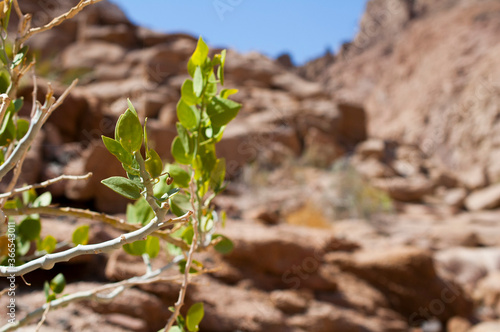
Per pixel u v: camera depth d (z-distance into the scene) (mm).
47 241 1101
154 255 1029
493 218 13984
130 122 526
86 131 9023
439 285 4691
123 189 524
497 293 5836
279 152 15852
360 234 8711
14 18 16609
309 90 23609
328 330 3562
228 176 13930
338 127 20109
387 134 38844
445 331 4473
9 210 773
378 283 4578
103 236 3375
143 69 20047
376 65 47375
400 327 4035
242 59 24641
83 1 688
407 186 16203
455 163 30547
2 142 835
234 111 795
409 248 4793
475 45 37219
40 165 5516
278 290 3873
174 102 16531
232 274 3820
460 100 33750
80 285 2939
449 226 10992
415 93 39438
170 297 3109
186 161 832
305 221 9352
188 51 21984
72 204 5430
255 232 4293
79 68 19438
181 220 535
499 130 29203
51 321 2334
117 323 2600
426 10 48094
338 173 13711
